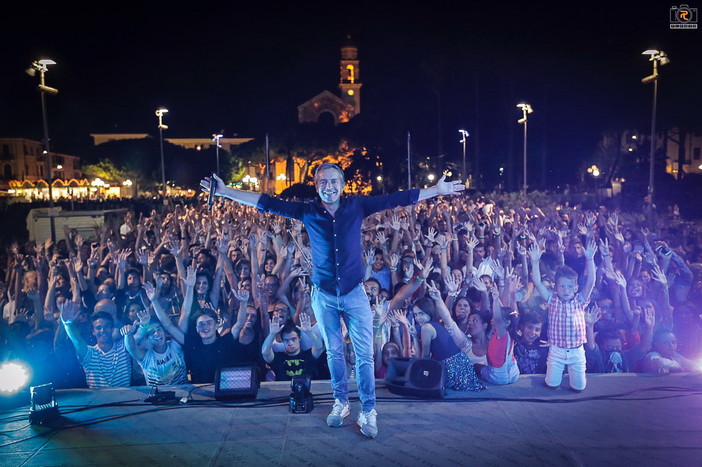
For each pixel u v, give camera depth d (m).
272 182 71.06
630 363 5.71
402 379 4.43
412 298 6.97
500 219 14.02
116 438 3.66
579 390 4.35
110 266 8.65
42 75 18.03
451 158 52.53
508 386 4.52
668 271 7.12
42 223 20.00
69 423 3.89
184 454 3.44
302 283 6.80
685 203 34.16
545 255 8.78
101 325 4.92
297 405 4.05
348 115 93.50
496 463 3.26
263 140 66.19
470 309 5.71
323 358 5.66
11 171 69.31
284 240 10.63
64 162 80.31
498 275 6.34
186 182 66.69
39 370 5.33
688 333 6.64
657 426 3.72
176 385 4.70
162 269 7.87
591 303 6.09
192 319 5.57
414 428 3.76
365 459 3.34
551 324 4.40
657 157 49.31
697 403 4.09
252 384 4.34
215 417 3.99
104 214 20.67
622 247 8.91
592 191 41.16
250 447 3.52
